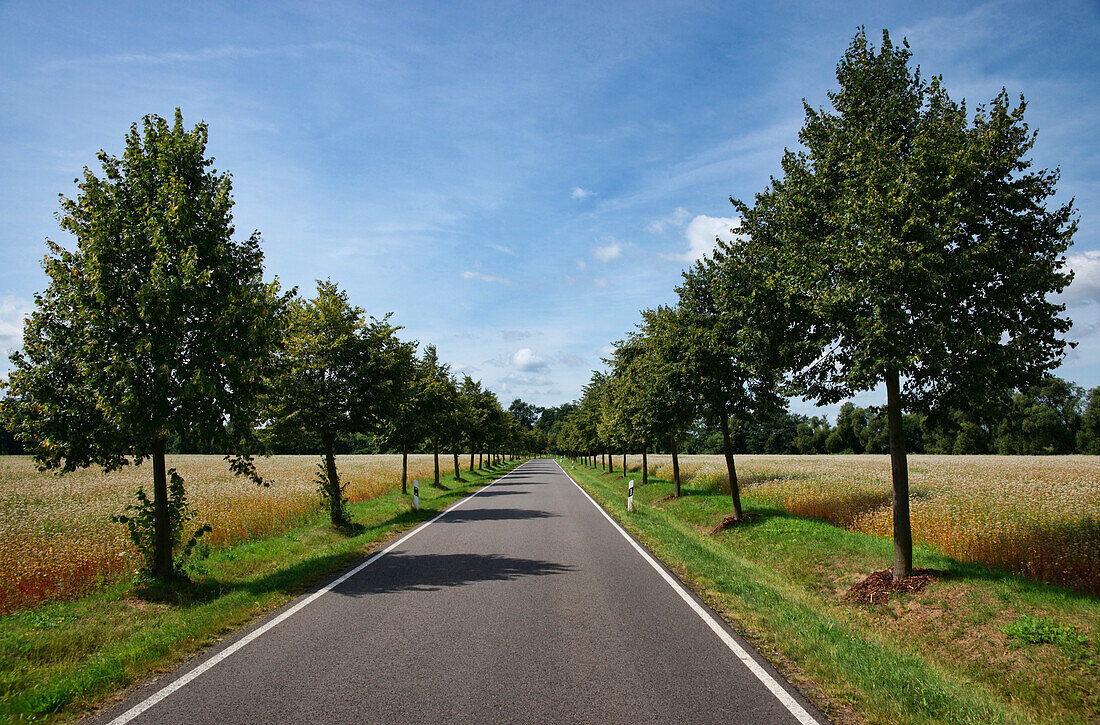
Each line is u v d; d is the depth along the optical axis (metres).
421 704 4.31
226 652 5.54
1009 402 7.88
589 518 16.86
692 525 16.91
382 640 5.88
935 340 7.17
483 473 49.19
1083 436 61.12
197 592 8.25
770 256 10.09
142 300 7.65
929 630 7.00
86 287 7.77
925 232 7.21
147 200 8.32
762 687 4.66
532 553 11.12
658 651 5.53
